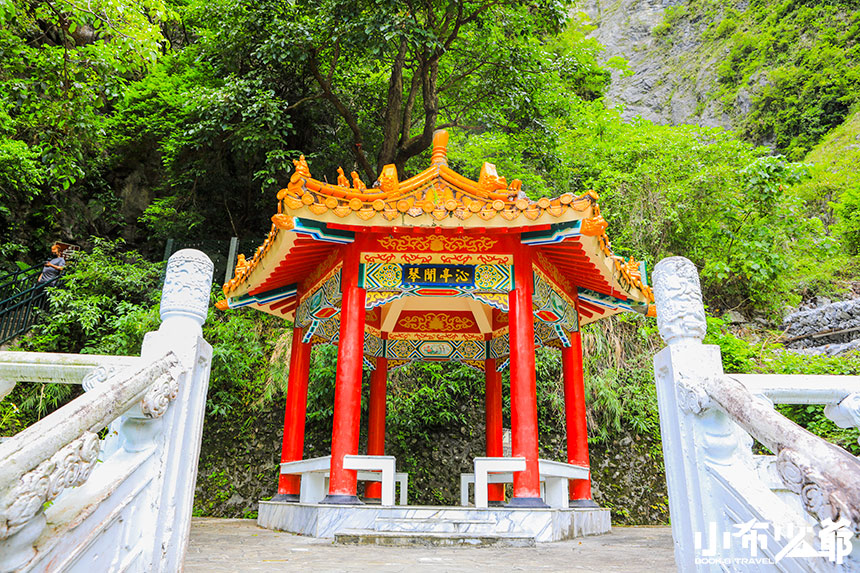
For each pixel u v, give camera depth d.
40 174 15.11
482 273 7.01
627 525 10.95
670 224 15.46
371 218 6.39
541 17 14.62
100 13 10.41
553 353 12.76
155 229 17.58
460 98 16.14
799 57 31.78
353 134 16.73
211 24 15.09
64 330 13.20
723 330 14.43
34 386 12.12
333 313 8.47
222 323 13.76
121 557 2.44
